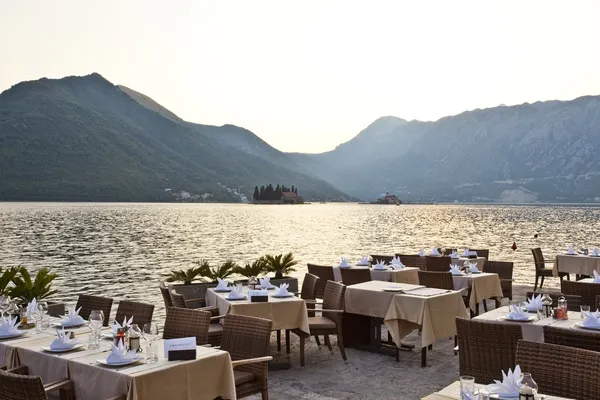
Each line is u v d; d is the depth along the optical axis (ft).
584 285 28.22
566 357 13.46
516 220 284.41
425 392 21.91
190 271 36.60
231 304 25.04
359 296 27.96
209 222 254.47
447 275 32.81
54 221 252.62
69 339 17.39
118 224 230.48
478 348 16.70
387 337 30.81
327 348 28.96
